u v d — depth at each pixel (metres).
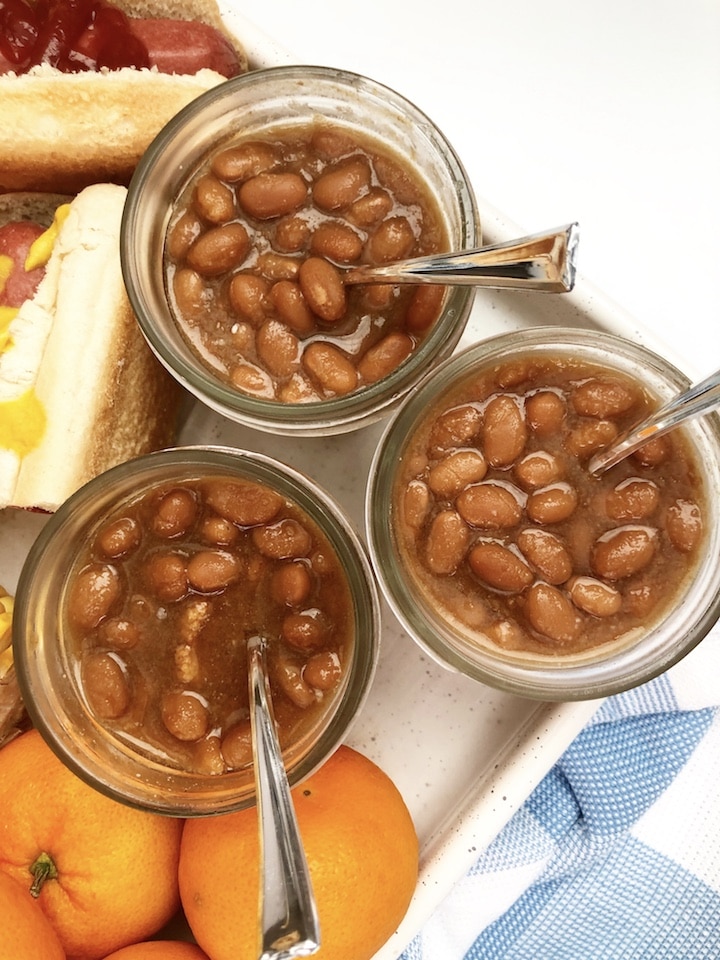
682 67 0.28
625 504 0.20
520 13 0.28
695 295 0.28
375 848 0.20
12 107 0.23
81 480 0.22
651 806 0.27
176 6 0.24
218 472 0.20
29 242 0.24
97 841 0.21
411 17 0.28
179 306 0.21
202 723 0.20
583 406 0.20
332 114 0.21
